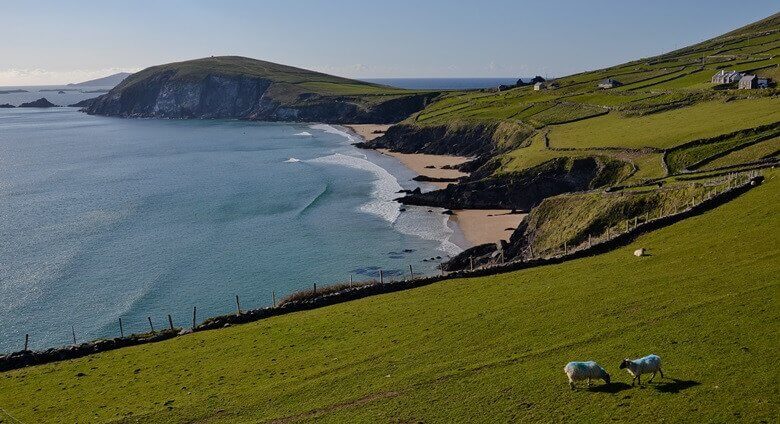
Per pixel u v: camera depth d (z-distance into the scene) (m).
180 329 51.31
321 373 37.09
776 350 29.48
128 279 79.56
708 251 47.25
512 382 31.77
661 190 72.38
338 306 52.59
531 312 41.84
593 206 76.62
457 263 81.88
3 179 161.75
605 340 34.78
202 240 98.19
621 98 166.12
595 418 26.91
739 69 181.75
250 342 45.34
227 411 33.69
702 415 25.52
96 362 45.00
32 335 62.56
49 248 93.94
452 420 29.19
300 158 195.50
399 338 41.19
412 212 114.50
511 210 112.19
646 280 43.91
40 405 37.44
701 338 32.44
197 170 174.38
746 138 91.31
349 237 98.62
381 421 30.20
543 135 139.38
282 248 93.19
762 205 55.19
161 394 37.25
